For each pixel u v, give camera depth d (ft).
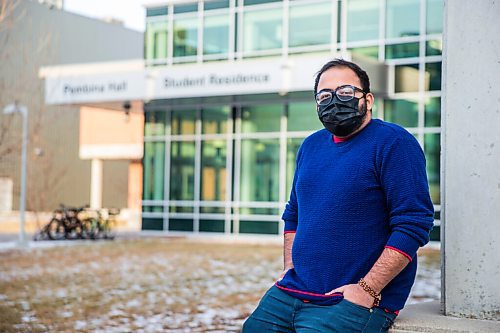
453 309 12.96
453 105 13.10
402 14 65.82
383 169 11.07
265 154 72.13
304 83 62.59
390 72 65.98
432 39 64.64
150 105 77.10
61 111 136.87
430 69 64.64
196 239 72.18
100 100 73.92
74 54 142.10
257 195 72.28
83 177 145.69
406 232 10.76
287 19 70.23
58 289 34.86
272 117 71.97
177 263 48.08
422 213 10.89
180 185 76.54
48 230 72.08
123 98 72.43
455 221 13.02
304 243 11.53
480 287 12.78
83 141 114.73
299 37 69.72
